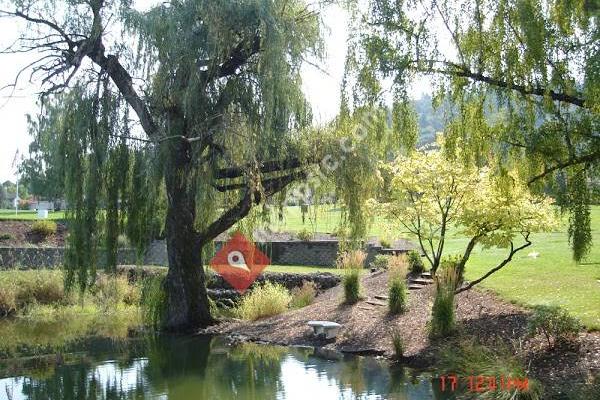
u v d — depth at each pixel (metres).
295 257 25.66
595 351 9.12
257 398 9.34
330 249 25.09
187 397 9.56
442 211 13.04
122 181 13.87
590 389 7.91
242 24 13.50
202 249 15.80
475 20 9.62
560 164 9.16
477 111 9.77
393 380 10.02
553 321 9.73
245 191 14.43
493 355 9.53
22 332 16.16
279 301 17.02
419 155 12.72
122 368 11.71
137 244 14.48
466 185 12.35
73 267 13.71
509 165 9.97
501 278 14.88
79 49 13.45
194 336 14.70
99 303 19.52
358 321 13.98
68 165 13.38
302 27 14.37
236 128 13.18
